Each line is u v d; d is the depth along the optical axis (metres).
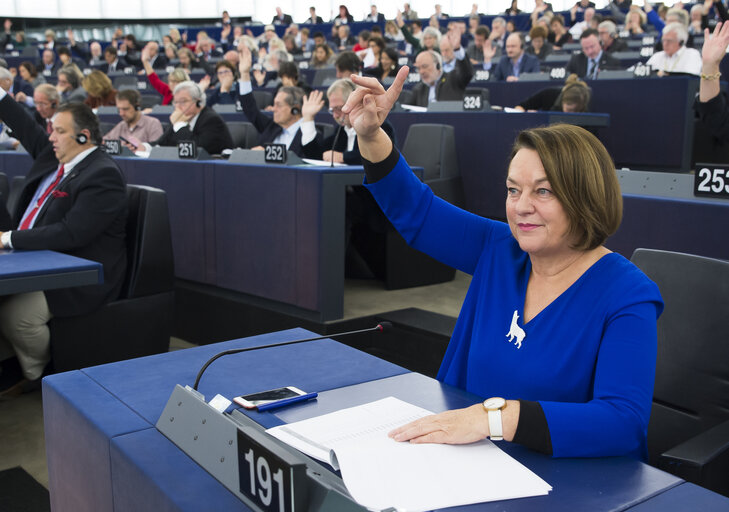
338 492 0.80
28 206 3.21
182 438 1.02
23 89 9.46
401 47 11.80
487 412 1.00
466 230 1.32
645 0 9.23
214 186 3.43
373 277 4.19
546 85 6.52
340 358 1.40
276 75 8.43
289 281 3.16
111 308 2.88
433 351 3.01
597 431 0.98
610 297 1.08
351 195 3.76
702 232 2.25
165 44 13.01
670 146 5.71
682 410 1.51
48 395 1.27
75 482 1.20
